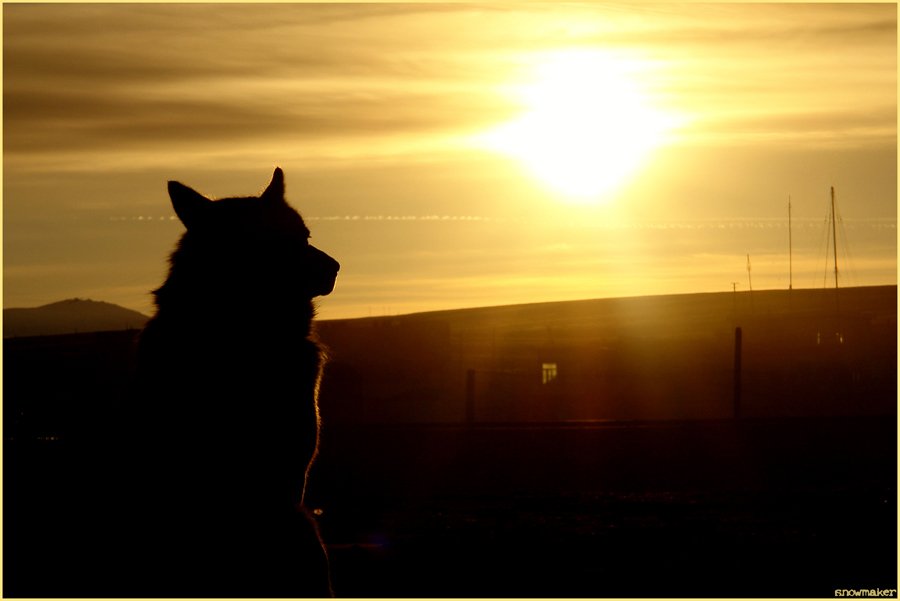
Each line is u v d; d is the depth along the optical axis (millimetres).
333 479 18125
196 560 5223
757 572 10602
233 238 5938
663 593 9883
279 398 5824
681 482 17641
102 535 5297
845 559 11109
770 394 34844
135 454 5492
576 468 18891
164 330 5812
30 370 28234
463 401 33781
